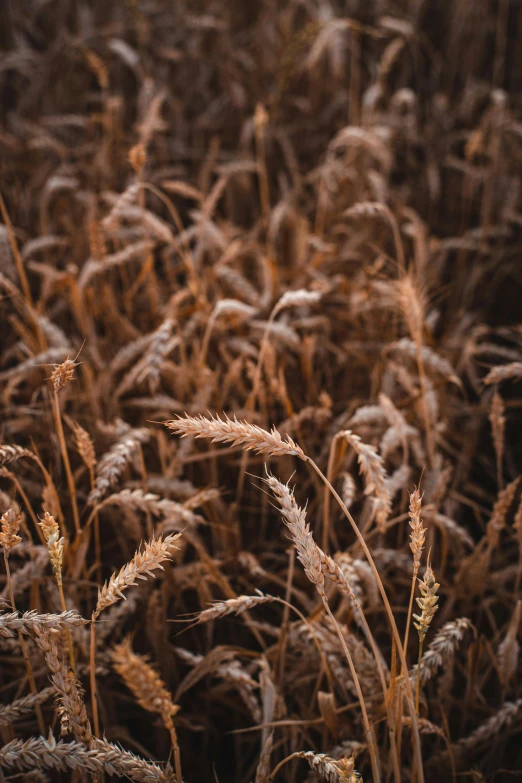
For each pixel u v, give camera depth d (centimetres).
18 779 95
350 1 262
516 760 108
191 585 105
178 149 219
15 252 118
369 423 119
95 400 121
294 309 152
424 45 256
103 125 207
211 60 250
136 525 104
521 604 94
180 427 74
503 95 202
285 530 123
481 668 109
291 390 136
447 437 139
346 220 185
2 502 93
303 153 231
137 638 111
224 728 112
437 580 106
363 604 107
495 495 148
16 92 250
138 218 143
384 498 85
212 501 108
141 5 262
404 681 78
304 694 103
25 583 94
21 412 120
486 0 260
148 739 113
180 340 116
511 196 195
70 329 164
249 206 210
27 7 266
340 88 245
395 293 119
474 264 189
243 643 115
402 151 234
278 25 255
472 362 151
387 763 94
